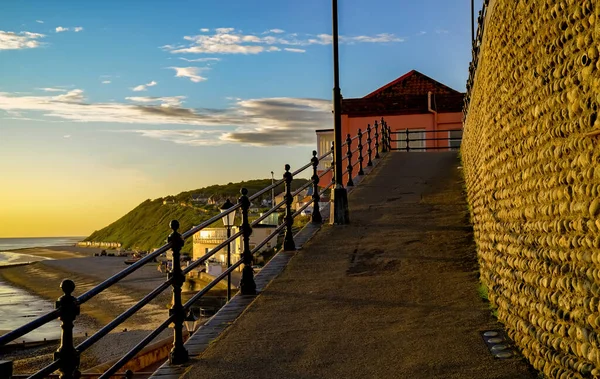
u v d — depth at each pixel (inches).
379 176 711.7
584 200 165.8
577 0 167.5
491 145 326.0
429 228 456.4
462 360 227.1
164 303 2284.7
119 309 2228.1
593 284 158.9
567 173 179.9
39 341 1551.4
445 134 1121.4
